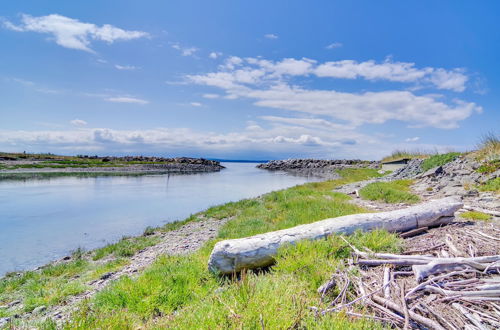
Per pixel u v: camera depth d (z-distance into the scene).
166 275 5.53
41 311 5.30
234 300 3.80
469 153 21.17
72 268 8.23
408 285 4.07
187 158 103.38
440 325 3.24
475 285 3.87
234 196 25.44
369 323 3.21
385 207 12.20
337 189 22.39
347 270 4.46
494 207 9.19
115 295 4.88
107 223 14.88
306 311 3.46
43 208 18.45
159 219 15.98
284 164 103.31
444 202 7.47
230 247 5.50
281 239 5.75
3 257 9.76
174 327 3.60
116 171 57.22
